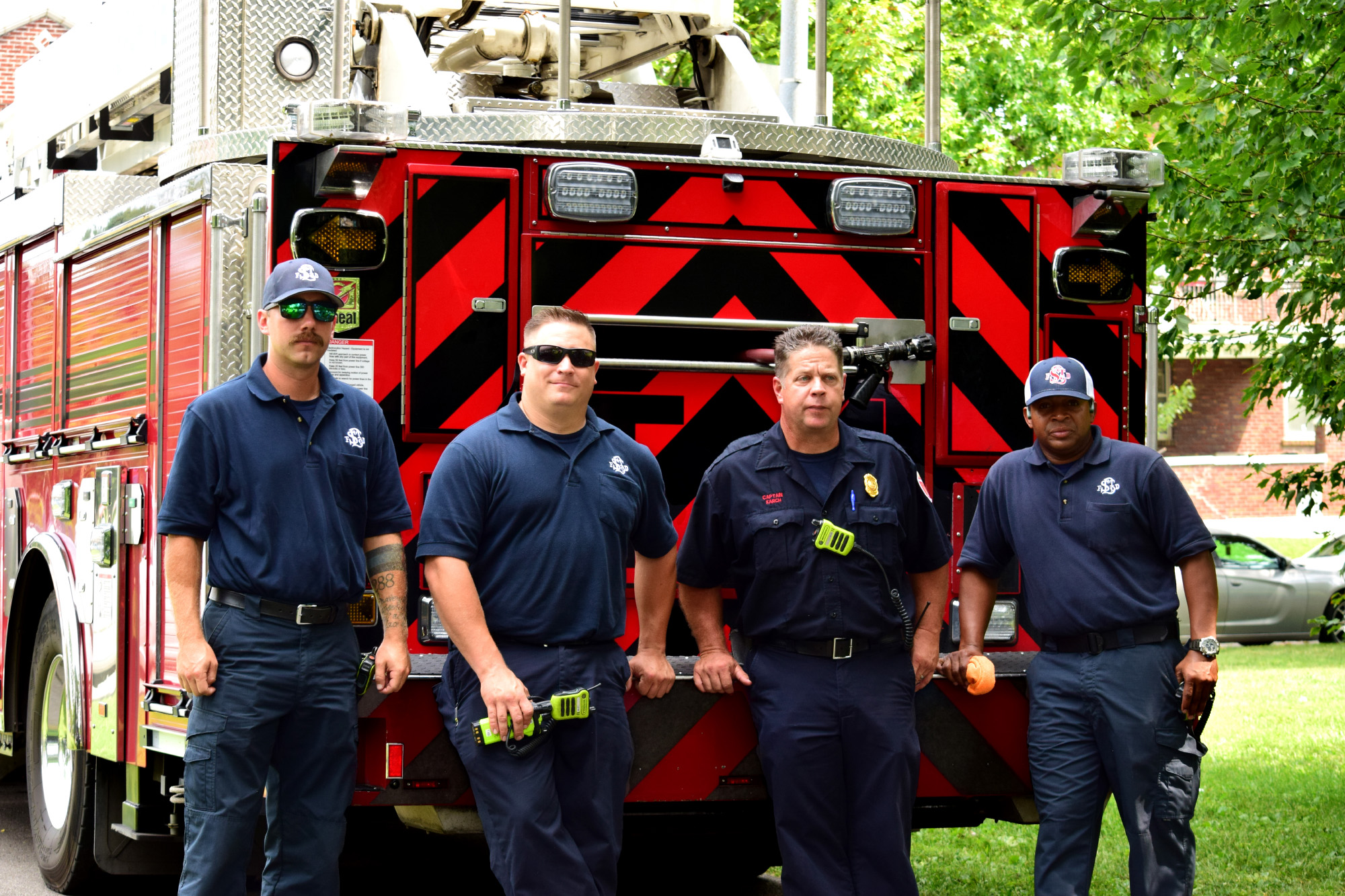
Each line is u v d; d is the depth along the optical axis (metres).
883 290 4.94
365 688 4.28
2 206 7.20
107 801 5.65
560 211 4.60
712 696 4.64
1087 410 4.59
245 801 4.08
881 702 4.43
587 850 4.20
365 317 4.51
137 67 6.18
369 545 4.32
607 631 4.24
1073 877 4.51
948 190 4.97
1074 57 7.75
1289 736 9.54
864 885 4.42
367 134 4.32
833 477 4.46
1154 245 7.99
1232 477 27.28
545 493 4.18
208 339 4.68
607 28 6.75
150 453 5.17
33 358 6.57
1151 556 4.54
